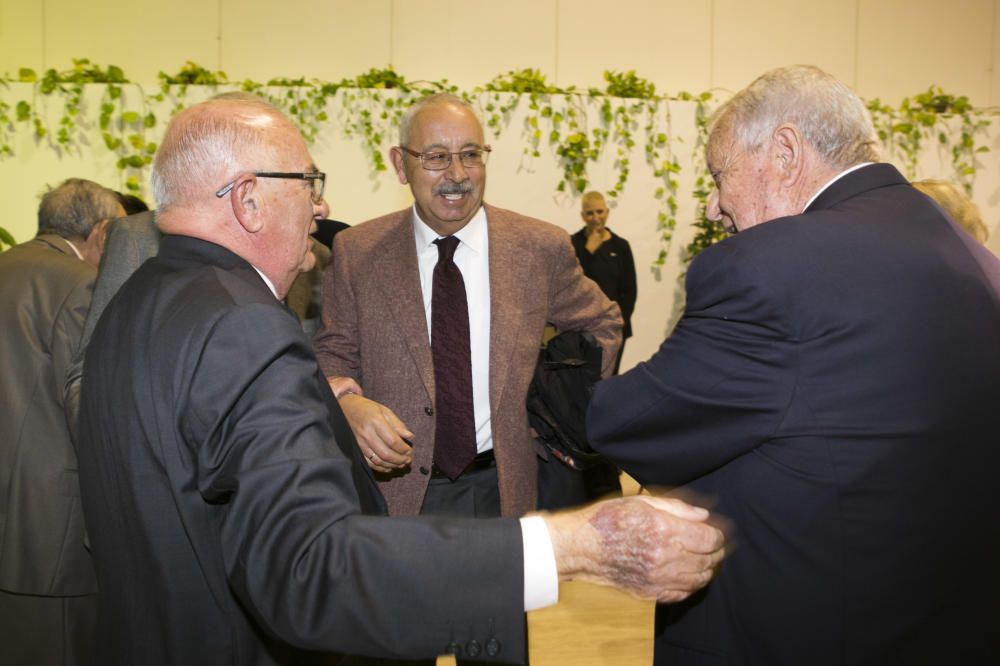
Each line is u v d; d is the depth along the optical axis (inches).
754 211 48.7
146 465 39.4
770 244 42.2
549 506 80.7
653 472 46.3
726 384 42.3
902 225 43.3
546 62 259.0
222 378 36.8
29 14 241.9
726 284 42.3
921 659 41.0
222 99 47.8
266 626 34.2
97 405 42.2
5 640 79.5
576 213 232.4
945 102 247.3
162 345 39.1
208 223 44.4
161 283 42.0
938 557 40.5
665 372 44.5
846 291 40.8
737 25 265.1
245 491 34.3
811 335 40.7
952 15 271.3
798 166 47.1
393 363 77.7
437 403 77.5
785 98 47.4
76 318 80.5
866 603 40.8
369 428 67.4
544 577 34.5
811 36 267.9
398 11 253.0
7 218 217.2
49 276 82.0
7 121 215.0
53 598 79.9
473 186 77.7
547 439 78.2
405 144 78.9
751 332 41.8
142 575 40.3
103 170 219.8
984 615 41.6
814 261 41.4
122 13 244.7
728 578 44.4
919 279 41.3
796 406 40.9
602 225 218.8
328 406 45.8
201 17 247.0
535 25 257.9
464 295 79.2
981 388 40.8
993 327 41.8
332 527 33.8
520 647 34.2
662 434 45.2
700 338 43.5
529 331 78.4
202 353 37.7
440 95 79.8
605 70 260.8
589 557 35.1
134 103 220.2
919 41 271.3
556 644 112.9
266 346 37.4
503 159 229.3
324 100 222.2
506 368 76.7
